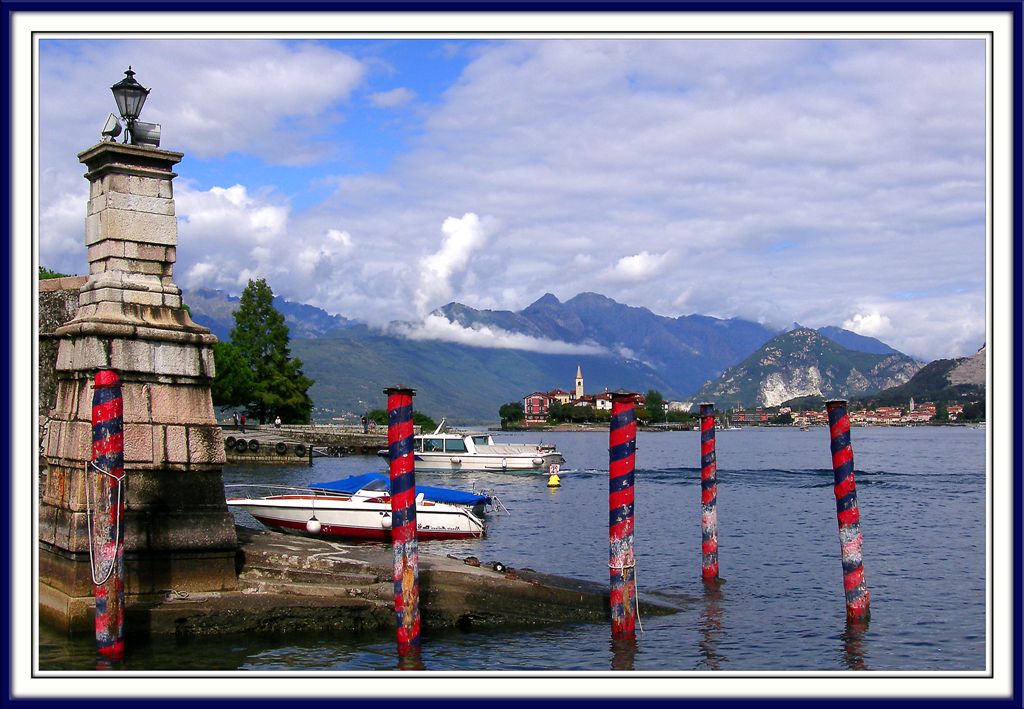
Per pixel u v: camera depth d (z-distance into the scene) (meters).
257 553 20.48
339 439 104.56
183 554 18.81
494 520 46.03
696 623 21.64
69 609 17.44
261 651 17.92
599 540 38.06
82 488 17.78
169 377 18.84
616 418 19.36
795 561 31.41
